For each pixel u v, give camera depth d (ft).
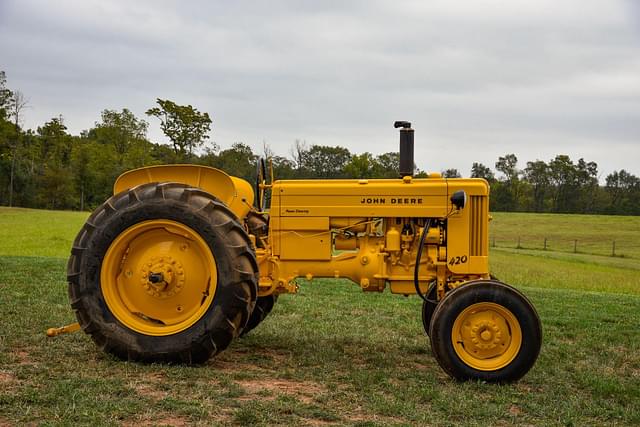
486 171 317.83
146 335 18.74
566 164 313.73
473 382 18.16
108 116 267.80
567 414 15.78
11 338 21.13
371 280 20.99
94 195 239.09
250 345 22.45
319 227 20.81
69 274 19.24
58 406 14.34
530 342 18.08
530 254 137.08
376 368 19.74
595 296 42.50
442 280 20.44
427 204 20.24
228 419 14.11
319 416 14.60
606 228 215.92
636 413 16.08
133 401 14.87
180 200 19.06
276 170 58.39
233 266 18.65
